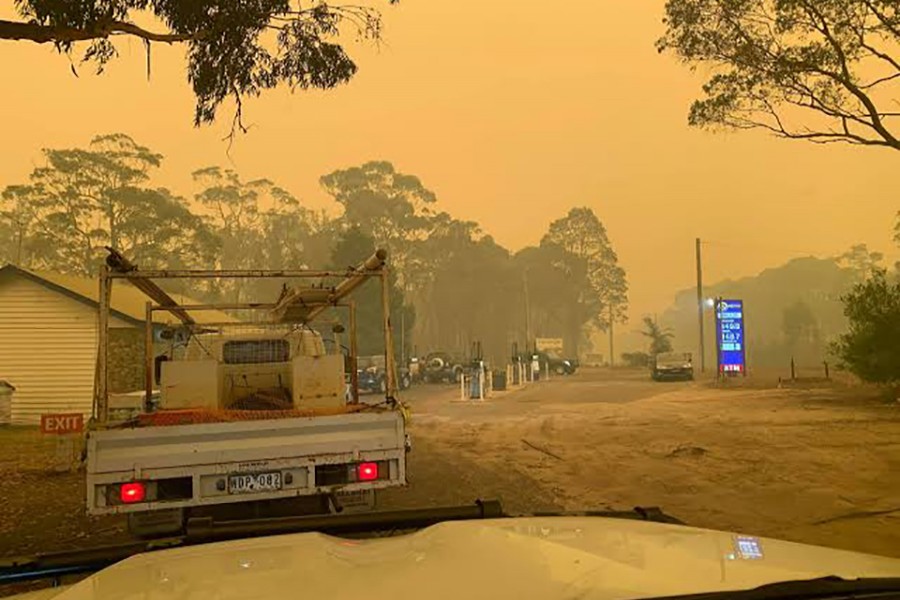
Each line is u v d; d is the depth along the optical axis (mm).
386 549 2162
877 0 17141
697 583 1715
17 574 2350
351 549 2184
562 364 55500
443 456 12945
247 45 11625
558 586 1680
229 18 11039
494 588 1664
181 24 10828
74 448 12414
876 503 8070
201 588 1764
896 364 20312
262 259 86750
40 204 61719
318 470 6766
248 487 6551
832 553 2139
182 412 7195
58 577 2412
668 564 1908
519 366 39281
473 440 15039
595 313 117938
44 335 23016
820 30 17922
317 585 1733
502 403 25625
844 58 17750
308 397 8242
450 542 2193
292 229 90125
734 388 29984
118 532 7867
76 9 9773
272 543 2322
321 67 11898
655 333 77250
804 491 8781
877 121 17781
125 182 63188
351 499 6895
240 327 11094
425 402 27297
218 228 86375
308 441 6715
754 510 7898
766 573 1830
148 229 62625
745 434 14039
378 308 59844
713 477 9828
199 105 11867
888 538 6660
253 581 1808
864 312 21453
